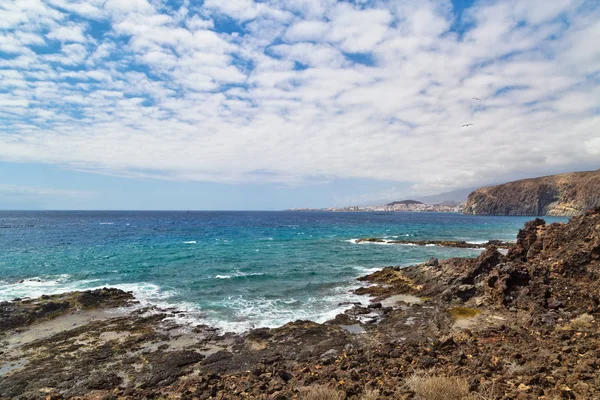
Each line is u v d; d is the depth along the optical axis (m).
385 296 22.66
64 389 11.32
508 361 9.38
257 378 10.84
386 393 8.11
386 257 40.28
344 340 14.39
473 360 9.84
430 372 9.19
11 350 14.52
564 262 17.25
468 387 7.53
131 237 61.41
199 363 12.96
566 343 10.28
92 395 10.80
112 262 35.41
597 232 17.42
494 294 17.81
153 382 11.45
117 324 17.58
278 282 26.86
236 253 42.34
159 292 23.84
